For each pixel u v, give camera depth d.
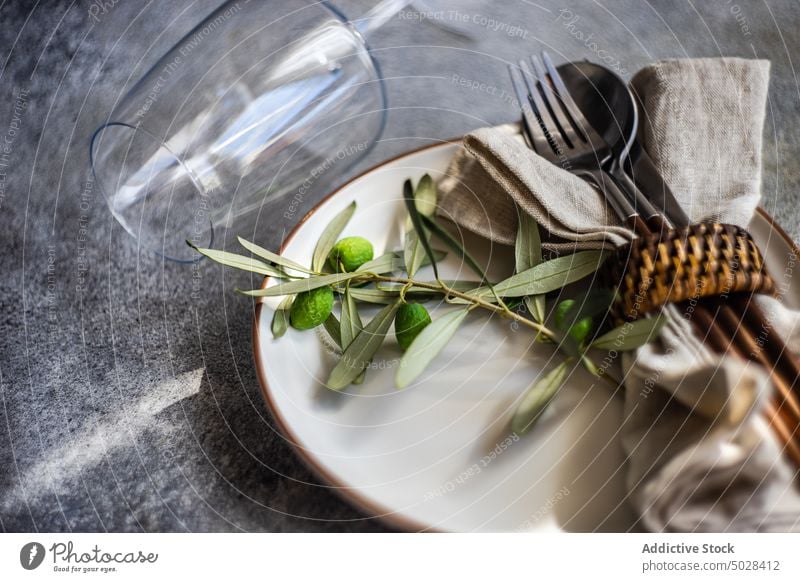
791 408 0.25
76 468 0.29
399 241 0.30
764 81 0.31
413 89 0.36
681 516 0.25
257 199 0.33
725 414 0.25
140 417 0.30
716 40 0.36
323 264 0.29
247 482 0.28
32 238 0.34
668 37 0.37
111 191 0.32
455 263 0.29
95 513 0.28
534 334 0.28
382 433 0.27
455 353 0.28
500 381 0.27
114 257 0.33
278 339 0.28
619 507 0.26
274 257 0.28
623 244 0.27
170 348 0.31
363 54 0.35
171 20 0.38
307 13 0.35
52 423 0.30
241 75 0.33
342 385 0.27
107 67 0.38
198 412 0.30
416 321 0.27
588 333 0.27
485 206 0.30
